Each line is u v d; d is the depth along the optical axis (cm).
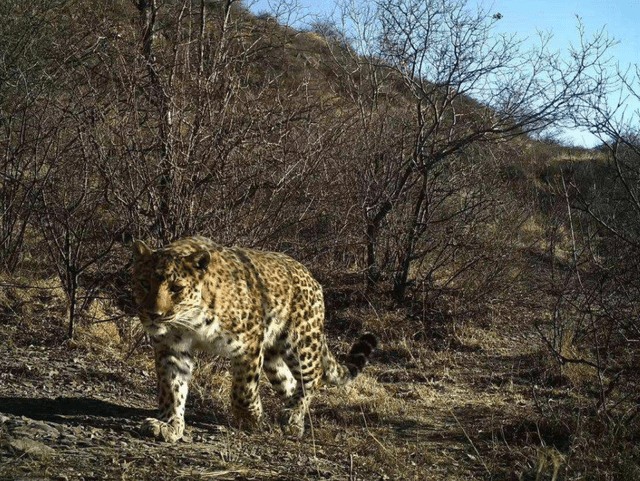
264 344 646
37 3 1327
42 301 920
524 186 1563
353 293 1165
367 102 1348
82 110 898
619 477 588
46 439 507
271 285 638
